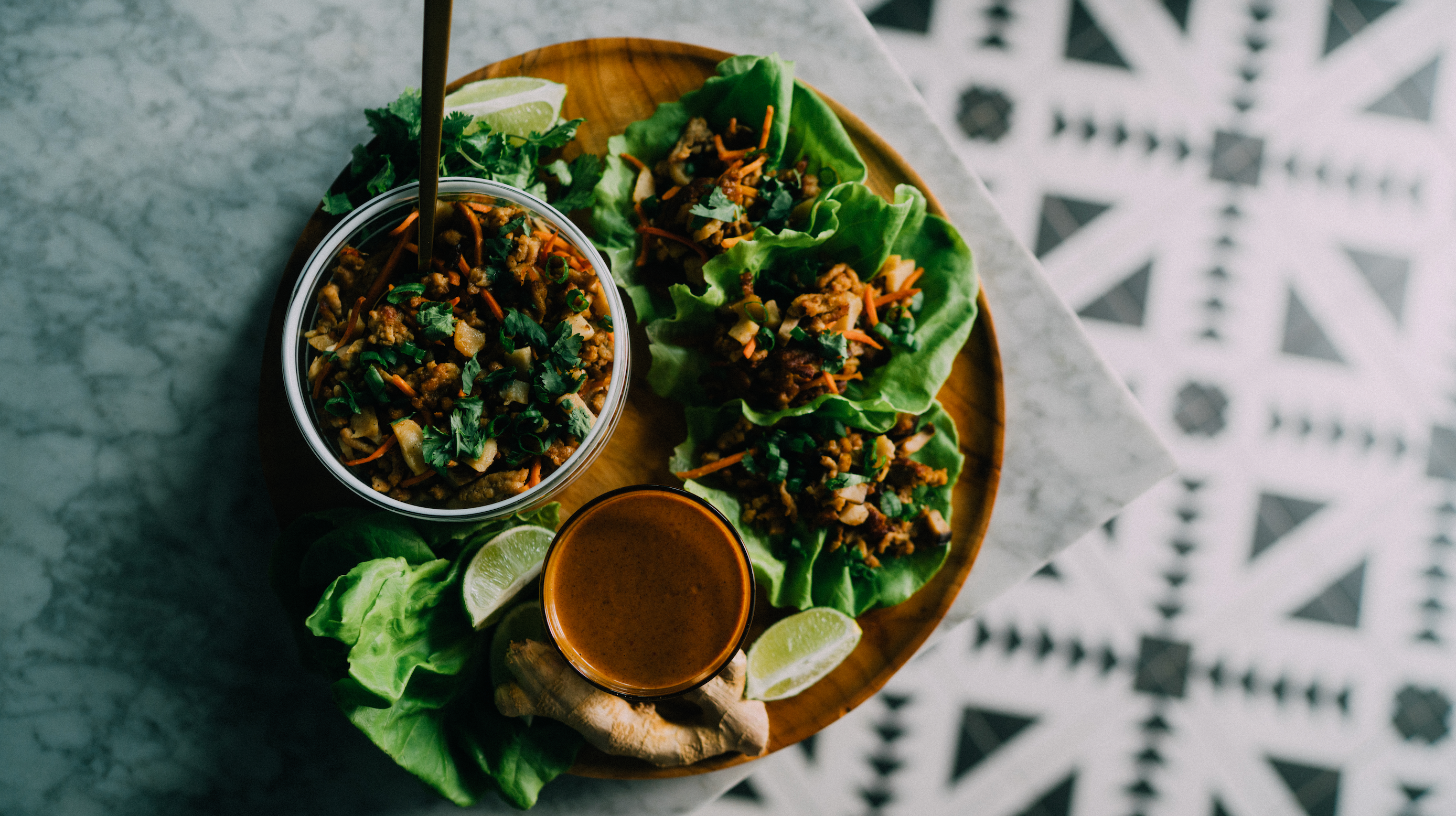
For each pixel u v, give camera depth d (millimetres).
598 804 604
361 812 608
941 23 759
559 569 557
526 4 622
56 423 618
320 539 556
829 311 564
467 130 562
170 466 618
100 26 626
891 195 597
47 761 611
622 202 584
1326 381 762
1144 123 764
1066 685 734
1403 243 768
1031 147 761
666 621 557
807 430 576
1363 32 772
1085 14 764
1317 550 753
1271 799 737
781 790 708
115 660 614
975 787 722
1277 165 768
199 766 611
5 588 614
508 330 539
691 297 563
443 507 549
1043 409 621
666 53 593
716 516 549
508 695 558
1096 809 728
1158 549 749
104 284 622
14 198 623
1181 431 758
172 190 623
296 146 624
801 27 625
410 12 627
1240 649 745
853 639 575
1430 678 749
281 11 625
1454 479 759
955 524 590
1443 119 770
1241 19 770
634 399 584
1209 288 764
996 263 620
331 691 547
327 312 550
